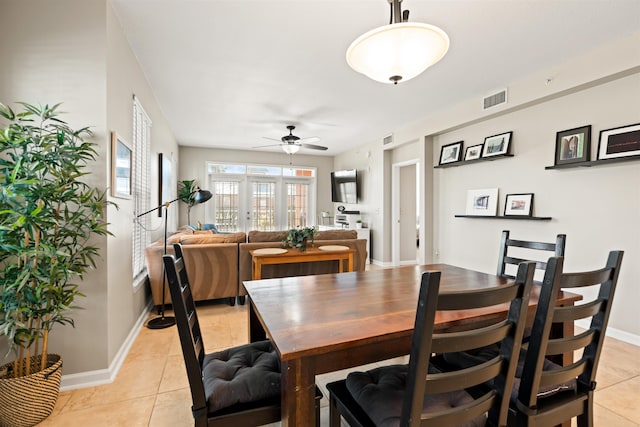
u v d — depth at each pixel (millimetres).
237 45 2676
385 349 1179
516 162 3646
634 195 2646
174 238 3656
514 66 3047
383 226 6105
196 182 7121
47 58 1957
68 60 1979
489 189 3994
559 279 1057
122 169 2361
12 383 1597
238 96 3869
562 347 1134
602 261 2859
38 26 1952
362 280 1906
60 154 1641
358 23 2359
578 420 1278
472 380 932
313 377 1056
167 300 3297
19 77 1923
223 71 3172
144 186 3379
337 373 2240
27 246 1537
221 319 3254
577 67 2867
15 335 1606
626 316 2701
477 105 3898
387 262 6141
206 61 2959
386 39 1519
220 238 3732
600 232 2875
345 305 1429
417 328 854
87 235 1994
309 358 1045
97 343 2045
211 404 1146
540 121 3375
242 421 1164
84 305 2016
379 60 1639
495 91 3643
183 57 2881
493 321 1320
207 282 3580
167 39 2574
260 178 7852
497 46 2672
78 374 2002
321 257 3842
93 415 1726
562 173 3182
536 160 3422
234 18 2299
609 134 2766
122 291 2391
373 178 6445
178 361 2332
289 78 3342
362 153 6867
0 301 1548
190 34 2506
